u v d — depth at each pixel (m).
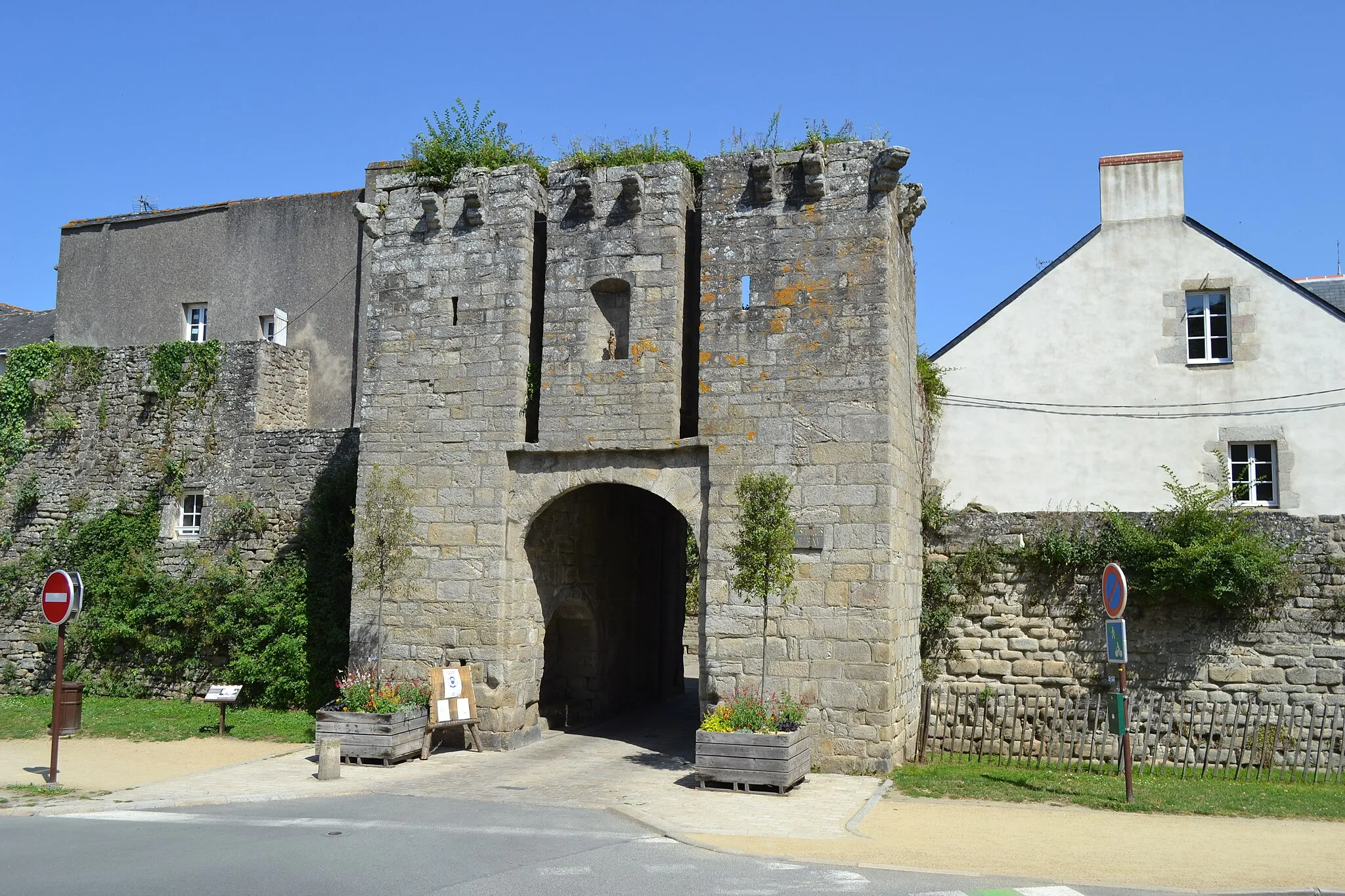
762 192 14.52
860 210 14.20
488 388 15.51
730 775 12.14
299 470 20.17
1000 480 20.98
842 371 13.98
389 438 15.90
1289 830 10.42
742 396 14.31
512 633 15.25
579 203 15.48
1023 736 14.69
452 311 15.88
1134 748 15.33
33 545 21.88
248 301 24.61
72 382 22.20
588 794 12.02
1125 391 20.64
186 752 14.93
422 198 16.02
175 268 25.61
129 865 8.25
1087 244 21.30
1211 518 15.51
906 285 15.73
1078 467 20.67
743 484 13.28
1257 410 19.91
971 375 21.48
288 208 24.66
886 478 13.62
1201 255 20.64
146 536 21.03
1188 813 11.23
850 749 13.32
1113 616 11.77
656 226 15.10
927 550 16.83
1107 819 10.85
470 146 16.41
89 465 21.80
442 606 15.34
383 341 16.14
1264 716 15.04
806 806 11.30
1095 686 15.88
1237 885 7.97
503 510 15.23
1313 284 24.45
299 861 8.41
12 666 21.44
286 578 19.66
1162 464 20.27
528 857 8.68
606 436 14.89
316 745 14.47
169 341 25.38
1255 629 15.47
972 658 16.41
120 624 20.59
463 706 14.77
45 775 13.09
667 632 22.34
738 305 14.50
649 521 21.42
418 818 10.48
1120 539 15.84
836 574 13.61
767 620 13.73
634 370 14.91
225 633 19.73
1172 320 20.59
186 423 21.20
